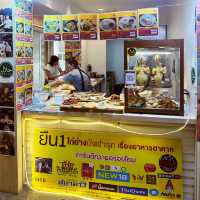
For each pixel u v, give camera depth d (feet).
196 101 9.17
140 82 9.89
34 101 11.86
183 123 9.39
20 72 10.85
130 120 9.93
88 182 10.65
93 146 10.52
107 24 12.93
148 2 20.56
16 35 10.46
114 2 20.66
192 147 9.56
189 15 14.70
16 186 10.97
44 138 11.07
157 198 9.96
